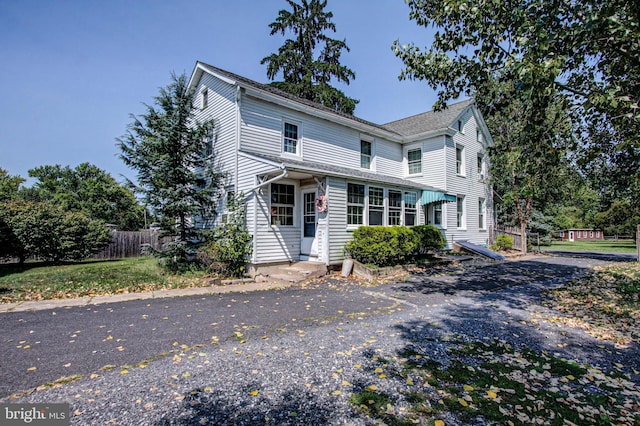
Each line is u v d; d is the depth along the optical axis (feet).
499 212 82.43
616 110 15.03
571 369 12.05
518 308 21.25
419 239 40.52
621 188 36.17
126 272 32.83
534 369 11.96
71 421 8.39
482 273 36.78
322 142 44.45
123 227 142.10
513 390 10.30
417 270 38.22
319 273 32.89
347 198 36.68
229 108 37.99
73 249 45.37
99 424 8.28
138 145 35.35
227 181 37.86
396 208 44.11
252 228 33.53
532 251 65.92
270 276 32.55
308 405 9.26
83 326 16.69
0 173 106.93
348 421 8.50
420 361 12.44
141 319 18.08
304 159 41.93
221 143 39.27
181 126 36.19
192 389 10.18
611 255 60.54
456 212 56.90
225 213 37.86
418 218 47.91
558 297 24.66
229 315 19.06
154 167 35.27
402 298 24.09
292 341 14.61
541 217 87.51
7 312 19.30
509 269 40.19
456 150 58.44
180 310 20.17
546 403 9.55
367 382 10.70
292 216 37.17
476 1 16.62
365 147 51.98
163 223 35.42
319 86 86.94
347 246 36.17
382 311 20.20
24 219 40.93
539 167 18.92
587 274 36.40
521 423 8.49
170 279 30.42
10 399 9.55
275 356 12.86
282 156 39.83
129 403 9.34
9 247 39.99
